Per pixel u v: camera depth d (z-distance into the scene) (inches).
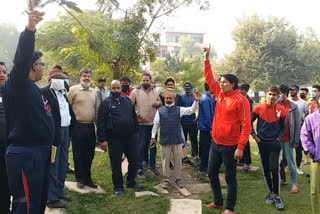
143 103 220.5
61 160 162.9
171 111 198.1
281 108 177.9
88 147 184.1
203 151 230.5
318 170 141.9
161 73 806.5
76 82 625.3
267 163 182.2
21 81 92.4
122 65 317.1
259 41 1145.4
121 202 166.2
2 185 112.2
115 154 177.9
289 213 171.9
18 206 95.3
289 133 206.2
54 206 152.7
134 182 188.4
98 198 171.0
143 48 321.4
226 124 156.8
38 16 88.4
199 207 166.1
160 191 189.8
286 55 1137.4
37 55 106.7
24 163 95.8
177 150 198.5
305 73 1134.4
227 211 160.2
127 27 298.5
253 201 188.5
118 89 178.4
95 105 187.5
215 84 170.4
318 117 141.9
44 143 102.0
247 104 154.0
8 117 98.0
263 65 1119.6
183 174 231.3
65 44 573.9
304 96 287.0
